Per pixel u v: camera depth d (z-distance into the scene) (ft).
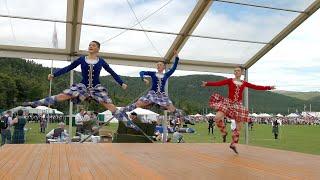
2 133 38.91
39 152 16.98
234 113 19.53
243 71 36.86
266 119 230.27
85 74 20.03
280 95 634.02
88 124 37.58
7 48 30.81
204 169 12.54
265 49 34.50
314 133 101.96
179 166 13.17
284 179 10.91
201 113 237.25
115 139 28.96
